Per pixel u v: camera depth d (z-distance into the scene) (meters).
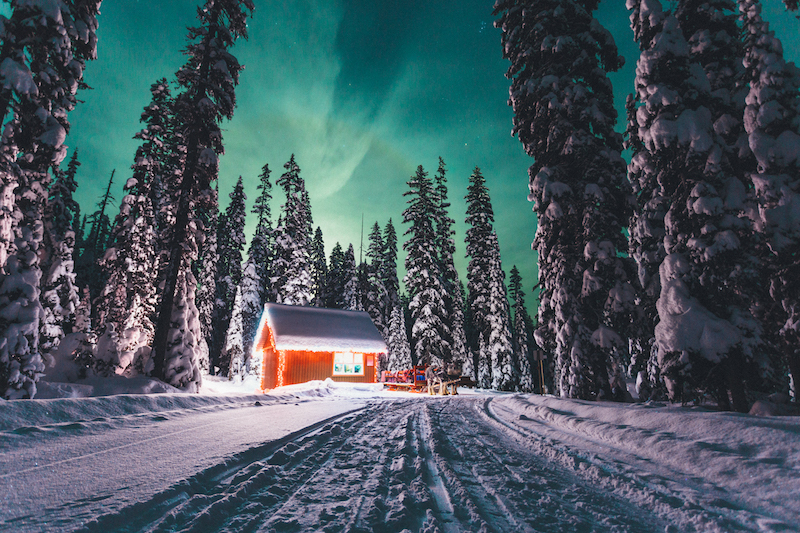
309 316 28.31
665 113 9.53
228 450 5.30
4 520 2.87
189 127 17.19
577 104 12.50
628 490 4.40
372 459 5.45
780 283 8.50
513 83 15.23
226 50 17.42
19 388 10.05
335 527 3.11
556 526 3.36
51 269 16.53
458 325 37.94
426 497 3.89
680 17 11.17
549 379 36.62
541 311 13.51
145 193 23.62
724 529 3.33
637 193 15.04
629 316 10.98
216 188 17.70
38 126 11.88
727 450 5.07
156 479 3.98
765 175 8.44
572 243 12.69
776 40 8.66
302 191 41.31
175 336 15.84
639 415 7.26
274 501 3.70
